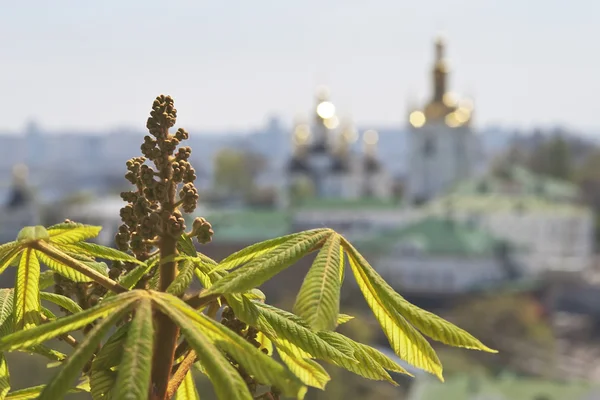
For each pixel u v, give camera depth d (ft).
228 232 397.60
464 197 486.38
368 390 170.81
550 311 412.57
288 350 13.12
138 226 13.06
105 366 12.61
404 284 396.16
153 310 11.55
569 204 497.46
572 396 196.34
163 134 12.78
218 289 11.56
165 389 12.05
